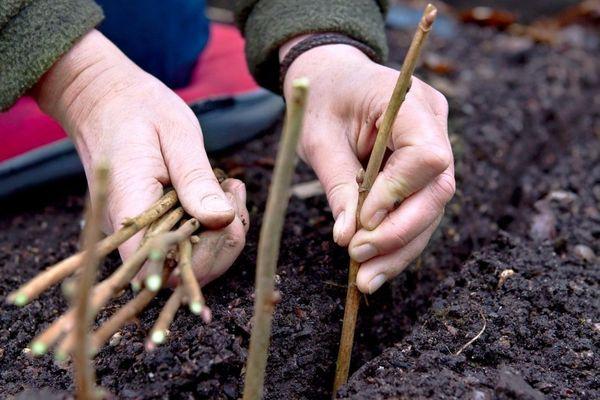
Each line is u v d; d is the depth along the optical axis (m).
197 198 0.41
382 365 0.44
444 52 0.95
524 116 0.80
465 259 0.61
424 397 0.40
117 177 0.42
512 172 0.73
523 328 0.46
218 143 0.63
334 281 0.50
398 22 1.01
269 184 0.61
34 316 0.49
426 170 0.40
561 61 0.95
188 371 0.41
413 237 0.41
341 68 0.47
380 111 0.43
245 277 0.47
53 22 0.46
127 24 0.61
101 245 0.38
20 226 0.60
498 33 1.05
